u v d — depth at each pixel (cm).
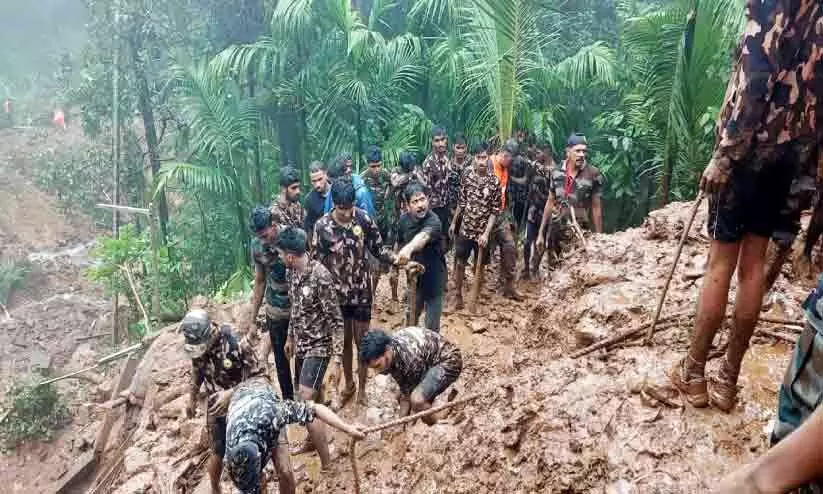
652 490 239
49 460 971
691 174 757
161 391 663
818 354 129
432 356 427
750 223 225
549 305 475
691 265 417
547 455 283
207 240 1180
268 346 580
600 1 1212
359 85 940
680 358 308
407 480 361
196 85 991
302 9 891
